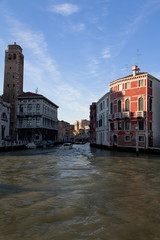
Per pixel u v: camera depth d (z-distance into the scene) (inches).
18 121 2239.2
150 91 1216.2
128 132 1256.8
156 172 541.3
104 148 1571.1
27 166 659.4
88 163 724.7
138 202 304.2
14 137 2193.7
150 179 458.0
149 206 287.4
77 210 272.2
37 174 521.3
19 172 550.6
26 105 2241.6
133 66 1266.0
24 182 432.1
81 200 313.1
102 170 574.9
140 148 1152.8
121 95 1305.4
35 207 283.3
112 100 1395.2
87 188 383.6
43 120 2290.8
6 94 2255.2
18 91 2310.5
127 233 209.5
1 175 508.7
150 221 238.2
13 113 2229.3
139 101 1214.3
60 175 506.9
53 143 2406.5
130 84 1261.1
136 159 836.6
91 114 2311.8
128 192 357.1
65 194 345.4
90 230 215.8
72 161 793.6
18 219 243.8
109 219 243.6
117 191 363.3
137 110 1214.3
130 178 468.8
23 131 2225.6
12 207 283.7
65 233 209.2
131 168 606.9
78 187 390.9
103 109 1635.1
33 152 1299.2
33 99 2240.4
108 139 1476.4
